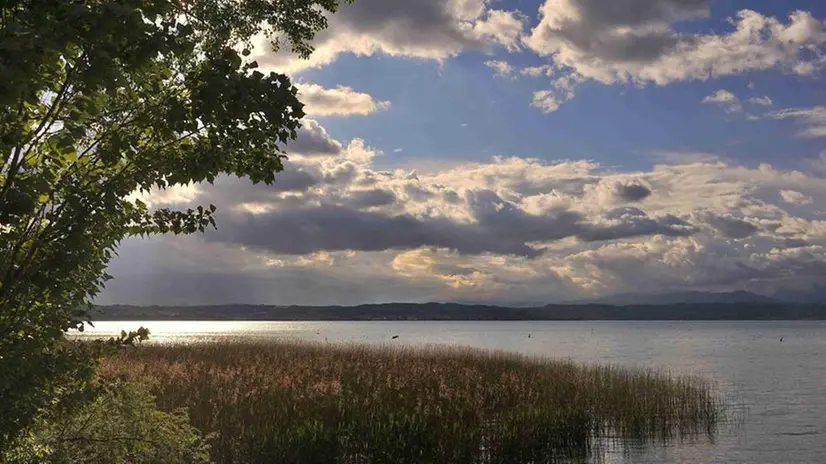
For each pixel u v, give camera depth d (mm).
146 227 6762
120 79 4539
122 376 7387
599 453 21516
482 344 121562
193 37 5926
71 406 6168
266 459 16016
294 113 5531
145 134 5965
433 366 33500
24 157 5254
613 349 104562
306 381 25516
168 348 40812
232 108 5289
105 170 5883
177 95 5730
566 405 23797
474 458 18359
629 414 25188
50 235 5367
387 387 24828
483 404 23531
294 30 11766
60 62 4770
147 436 7676
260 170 6391
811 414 33469
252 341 55562
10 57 3801
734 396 40625
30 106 4969
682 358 80688
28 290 5320
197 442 10391
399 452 17656
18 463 6285
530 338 166875
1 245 4996
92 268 5828
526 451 19469
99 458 7109
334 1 11906
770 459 22531
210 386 22312
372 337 153625
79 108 5051
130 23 4266
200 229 6945
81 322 5777
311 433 17266
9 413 5234
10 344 5312
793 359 81125
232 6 10562
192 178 5938
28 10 4152
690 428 26000
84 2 4250
